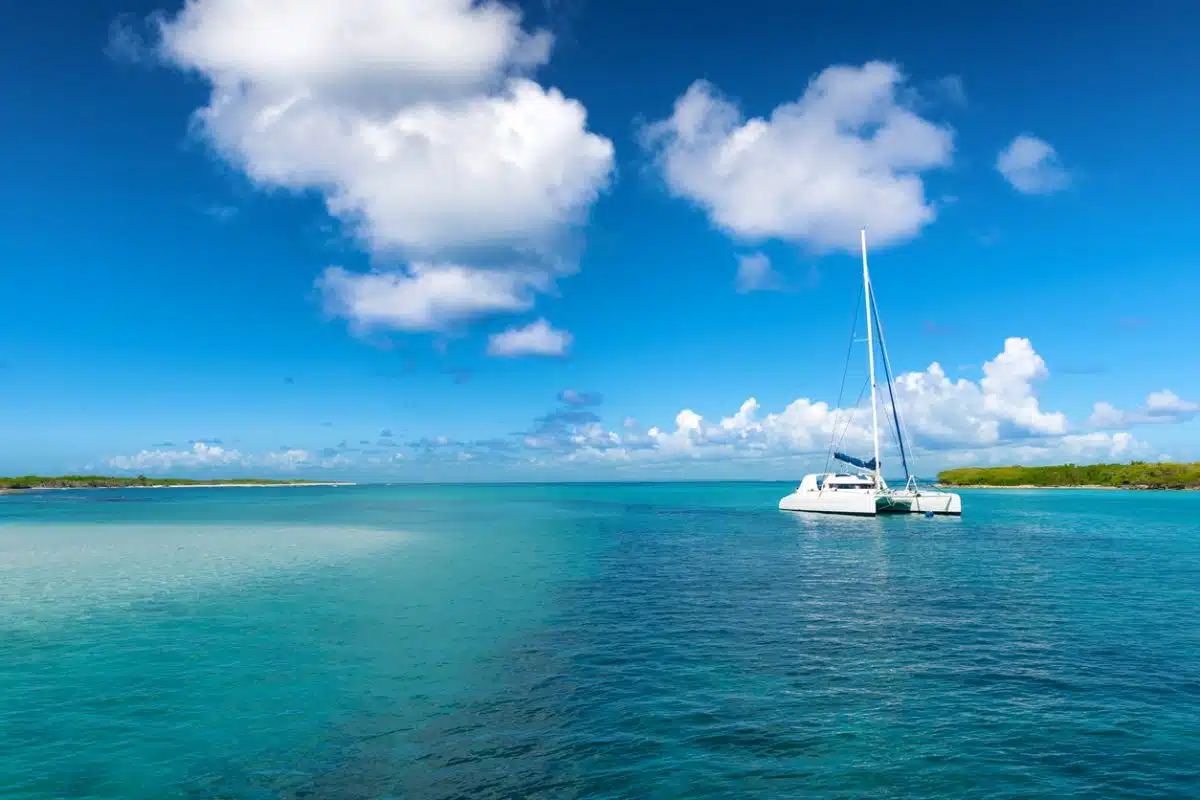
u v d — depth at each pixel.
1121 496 112.25
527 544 37.19
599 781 9.07
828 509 59.22
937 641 15.94
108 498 115.75
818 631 16.86
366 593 21.81
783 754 9.88
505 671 13.65
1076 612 19.03
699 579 24.81
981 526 48.75
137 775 9.26
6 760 9.68
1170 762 9.65
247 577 25.06
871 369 57.09
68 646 15.34
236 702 11.89
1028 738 10.44
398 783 9.02
